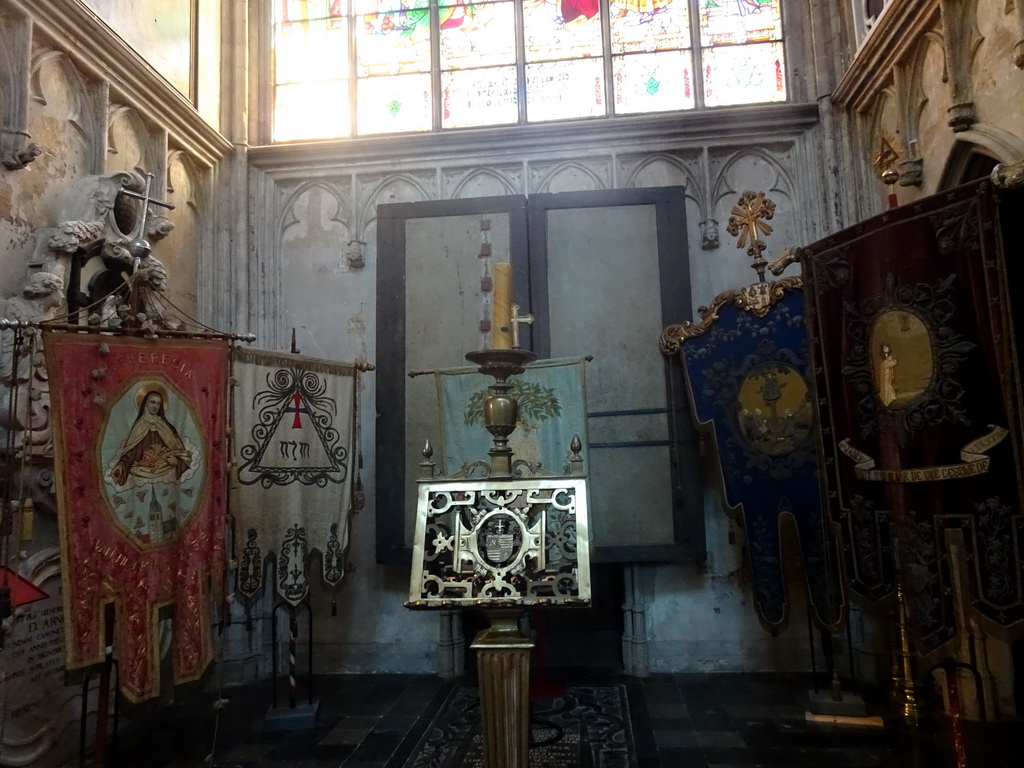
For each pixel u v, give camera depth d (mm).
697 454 4938
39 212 3984
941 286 3344
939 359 3332
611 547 4910
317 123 6320
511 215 5289
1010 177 3014
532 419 4852
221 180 5957
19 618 3508
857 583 3785
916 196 4730
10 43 3783
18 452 3533
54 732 3732
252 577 4301
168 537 3594
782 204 5750
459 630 5641
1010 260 3096
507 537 2498
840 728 4164
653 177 5828
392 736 4207
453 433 4926
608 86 6039
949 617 3232
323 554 4613
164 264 5223
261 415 4410
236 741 4152
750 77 6000
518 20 6219
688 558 4859
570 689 5066
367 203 6043
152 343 3590
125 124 4855
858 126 5477
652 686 5102
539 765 3717
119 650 3338
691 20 6062
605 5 6145
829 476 3980
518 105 6098
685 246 5172
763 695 4824
